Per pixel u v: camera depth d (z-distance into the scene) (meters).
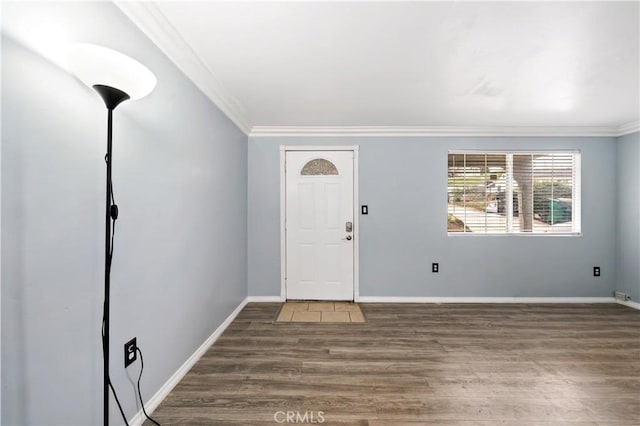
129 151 1.40
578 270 3.52
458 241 3.53
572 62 1.94
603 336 2.57
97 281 1.21
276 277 3.56
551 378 1.93
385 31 1.61
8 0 0.88
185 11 1.43
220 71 2.07
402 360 2.16
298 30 1.59
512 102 2.66
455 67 2.01
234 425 1.51
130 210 1.42
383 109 2.85
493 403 1.68
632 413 1.60
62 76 1.05
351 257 3.56
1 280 0.87
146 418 1.54
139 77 0.99
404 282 3.54
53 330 1.03
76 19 1.10
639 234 3.29
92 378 1.19
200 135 2.18
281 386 1.83
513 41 1.70
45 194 0.99
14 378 0.91
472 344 2.42
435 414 1.59
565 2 1.38
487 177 3.58
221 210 2.63
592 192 3.52
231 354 2.25
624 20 1.50
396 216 3.54
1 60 0.86
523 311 3.21
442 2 1.38
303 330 2.71
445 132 3.48
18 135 0.91
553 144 3.51
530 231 3.57
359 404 1.67
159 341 1.67
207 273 2.33
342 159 3.54
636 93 2.46
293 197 3.56
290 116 3.06
